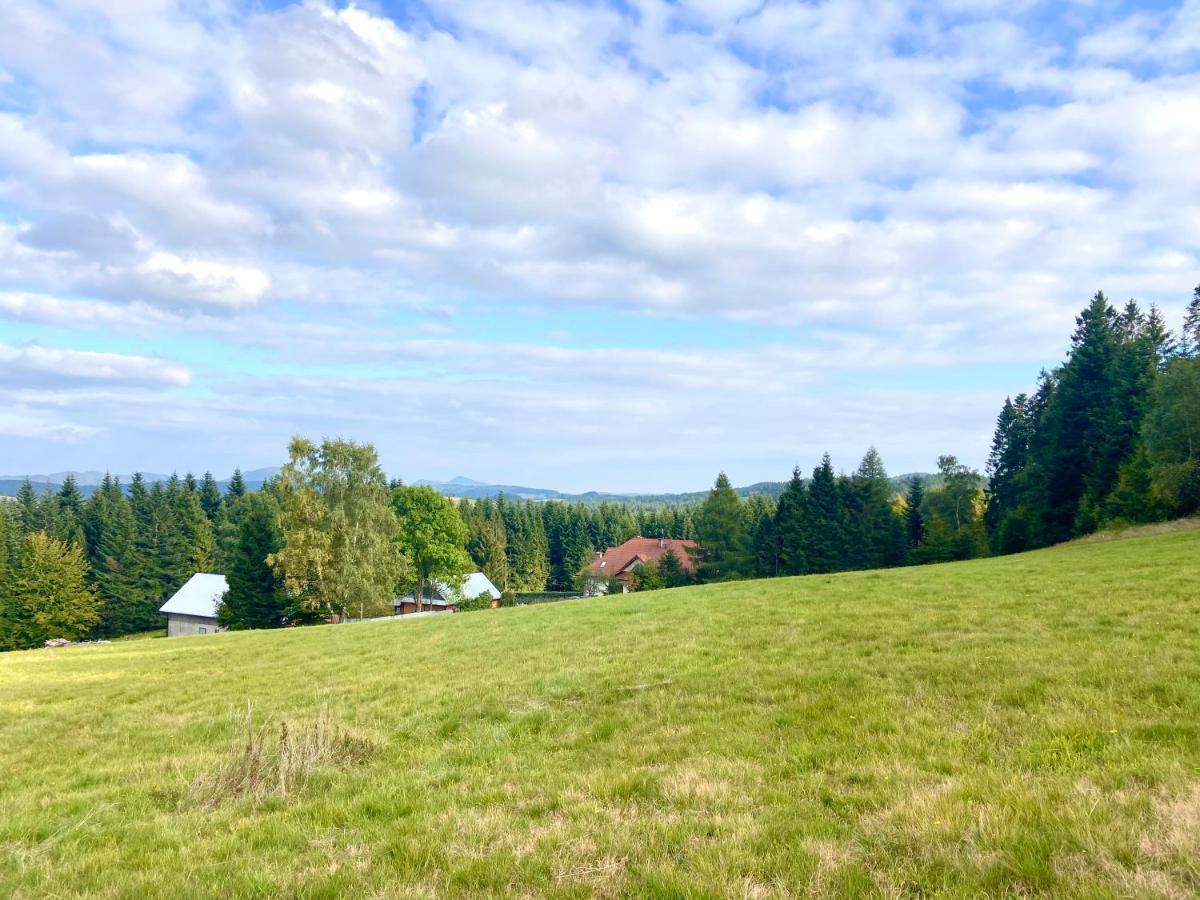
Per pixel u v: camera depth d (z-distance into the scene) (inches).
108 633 3425.2
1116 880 165.2
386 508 2140.7
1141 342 2452.0
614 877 197.6
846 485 3058.6
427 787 311.6
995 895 167.6
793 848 205.2
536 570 5187.0
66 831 297.1
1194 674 344.8
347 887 205.8
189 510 4040.4
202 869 233.1
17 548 3326.8
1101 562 952.3
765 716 365.7
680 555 3823.8
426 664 719.1
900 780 252.1
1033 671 381.7
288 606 2581.2
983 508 3437.5
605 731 378.3
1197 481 1737.2
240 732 495.5
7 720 655.1
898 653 480.4
